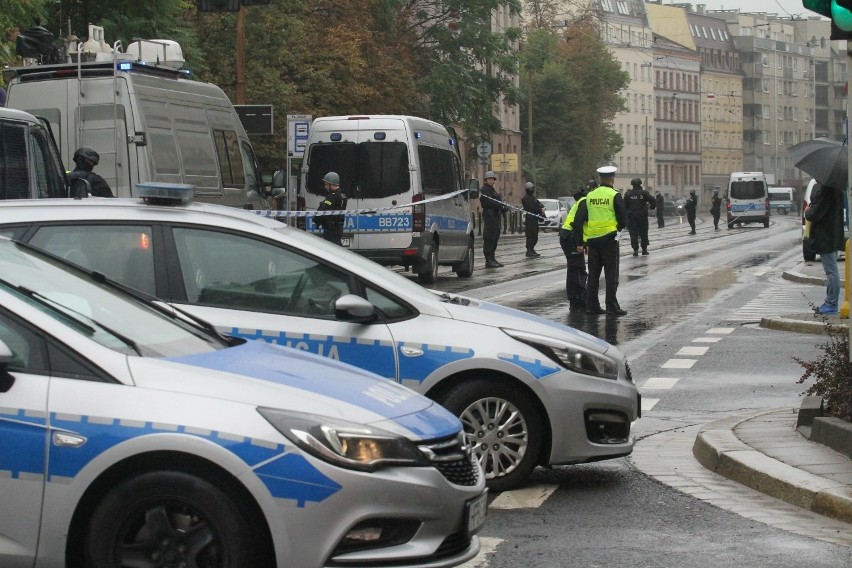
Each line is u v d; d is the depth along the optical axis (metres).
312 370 7.08
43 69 22.98
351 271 9.61
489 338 9.70
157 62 24.23
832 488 9.52
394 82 60.78
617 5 188.12
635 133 189.62
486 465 9.85
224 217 9.65
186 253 9.50
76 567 6.38
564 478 10.62
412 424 6.68
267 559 6.36
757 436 11.62
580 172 122.44
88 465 6.24
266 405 6.39
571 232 25.33
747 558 8.18
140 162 22.66
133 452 6.23
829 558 8.19
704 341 20.39
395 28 65.62
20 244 7.71
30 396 6.32
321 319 9.48
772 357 18.42
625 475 10.78
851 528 8.99
